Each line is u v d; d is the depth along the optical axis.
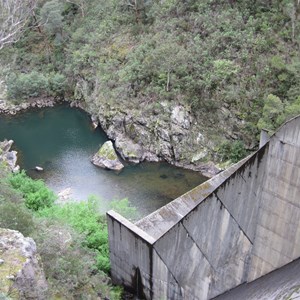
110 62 43.56
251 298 15.80
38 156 37.88
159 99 37.28
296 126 14.59
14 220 14.05
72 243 16.45
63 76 49.53
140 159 36.94
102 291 15.78
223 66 35.09
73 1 52.16
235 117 35.06
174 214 19.59
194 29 39.03
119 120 39.28
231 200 16.69
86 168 35.59
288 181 15.40
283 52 35.47
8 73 50.09
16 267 10.87
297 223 15.46
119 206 24.34
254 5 37.94
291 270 15.38
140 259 17.92
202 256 17.42
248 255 17.59
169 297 17.75
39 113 47.28
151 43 40.25
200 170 35.16
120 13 47.78
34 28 53.56
